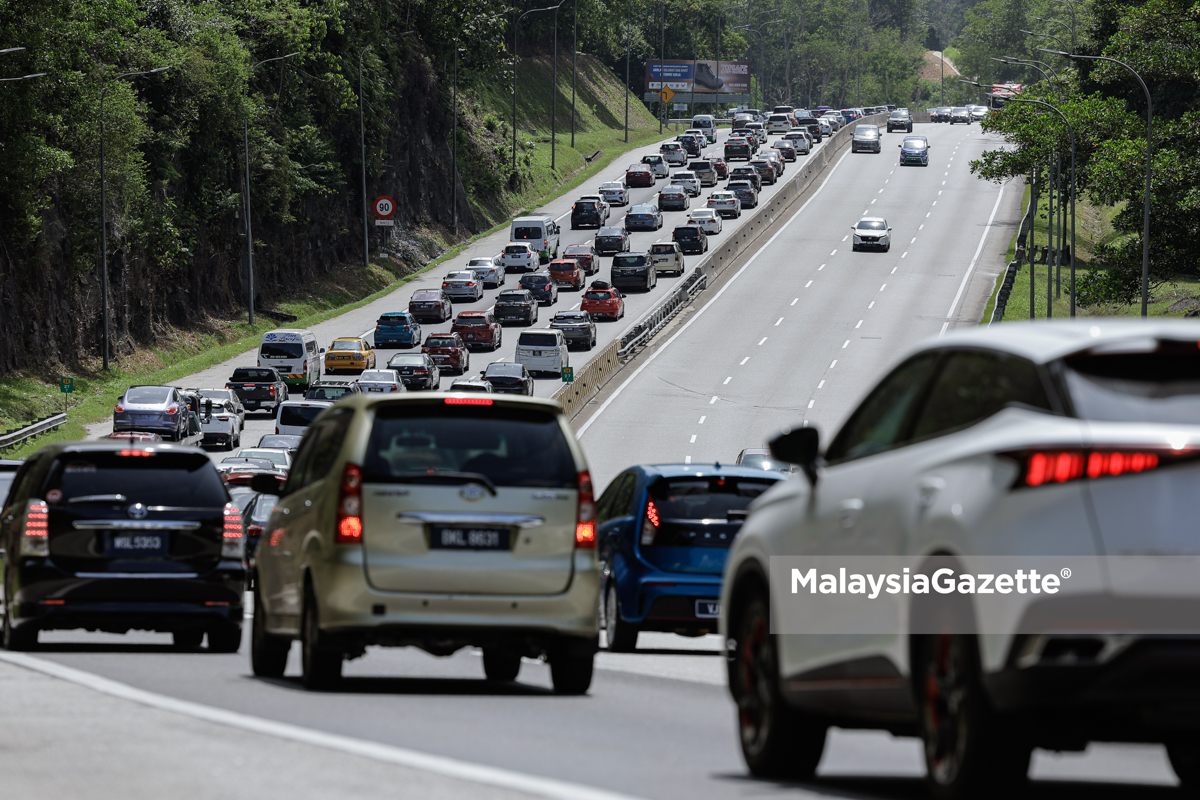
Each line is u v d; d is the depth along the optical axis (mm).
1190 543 17672
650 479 53344
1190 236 193500
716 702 36406
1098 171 197000
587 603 36938
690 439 184875
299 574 38188
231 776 22734
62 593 46438
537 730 29938
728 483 53500
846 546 21641
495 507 36500
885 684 20656
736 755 27172
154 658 46125
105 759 24312
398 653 50781
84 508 47031
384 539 36031
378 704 33906
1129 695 17641
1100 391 18578
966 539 18609
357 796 21109
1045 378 18781
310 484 38844
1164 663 17469
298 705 33156
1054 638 17719
